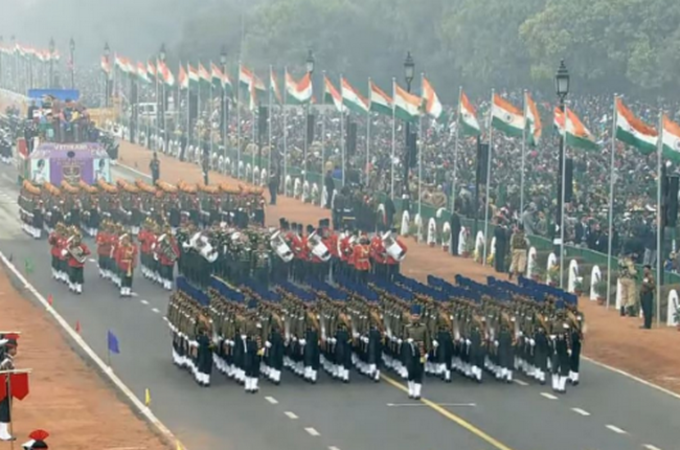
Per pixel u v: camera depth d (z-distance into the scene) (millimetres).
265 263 166000
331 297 130125
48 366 130250
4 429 105000
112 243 178750
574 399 119000
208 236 168750
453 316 126062
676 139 149500
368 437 106500
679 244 176500
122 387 122562
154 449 102688
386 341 128500
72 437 105562
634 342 140750
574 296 127875
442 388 122875
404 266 185000
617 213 184500
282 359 125125
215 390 121875
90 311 159125
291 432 108062
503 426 109812
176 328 129625
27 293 171000
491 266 184375
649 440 105938
